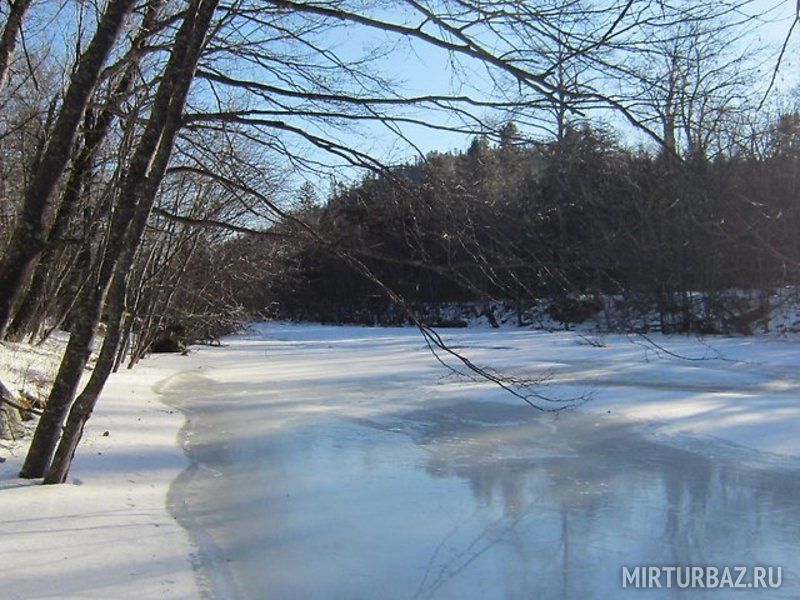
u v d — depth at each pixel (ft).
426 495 26.37
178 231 67.62
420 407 47.75
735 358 67.05
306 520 23.16
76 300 54.03
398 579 18.44
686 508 24.75
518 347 88.53
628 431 38.60
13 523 19.07
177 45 21.77
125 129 29.32
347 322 162.81
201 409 47.26
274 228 31.78
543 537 21.74
